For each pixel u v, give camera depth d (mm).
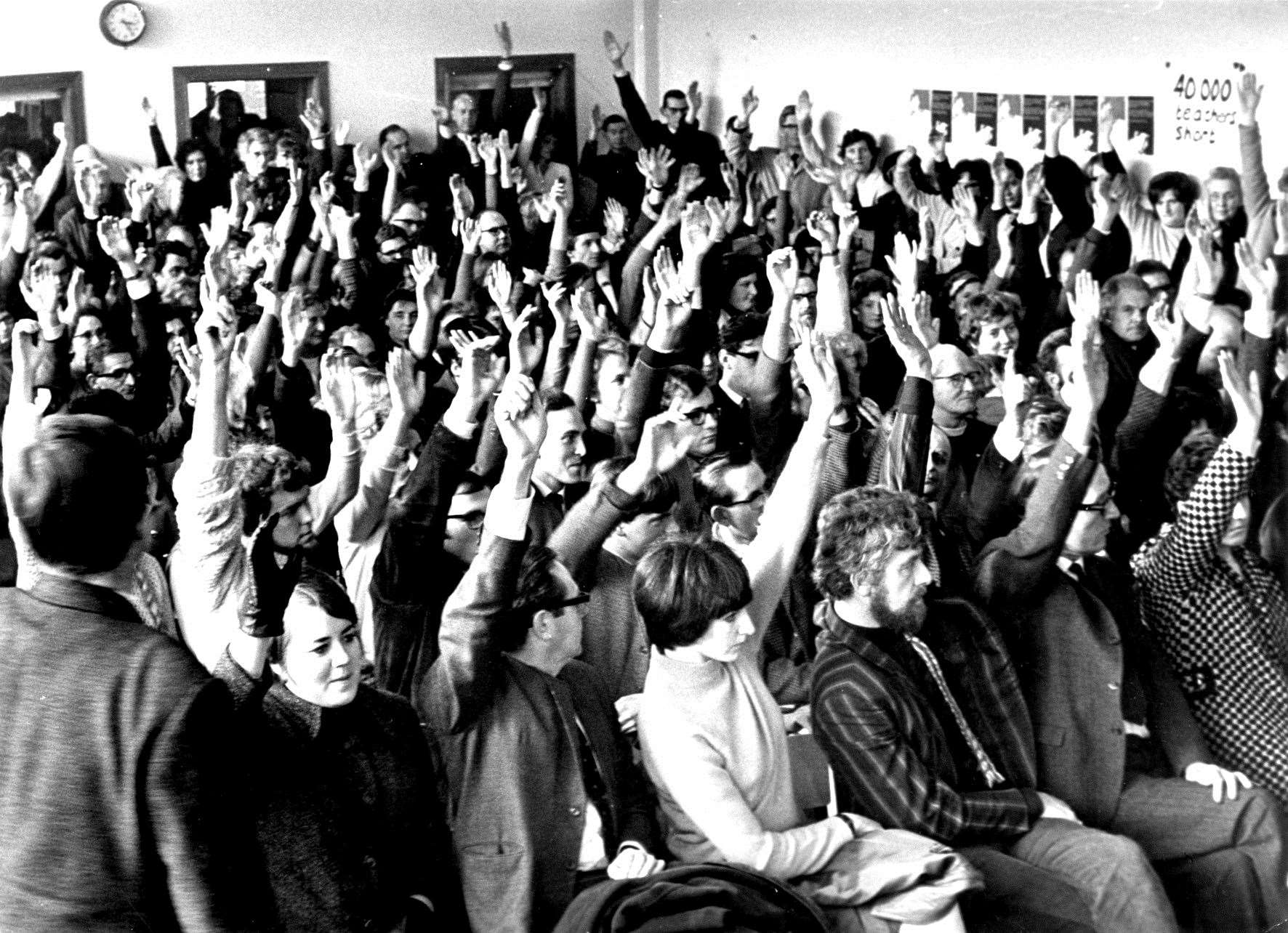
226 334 2607
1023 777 3000
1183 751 3176
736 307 5023
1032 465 3488
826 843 2602
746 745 2631
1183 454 3586
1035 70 4820
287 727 2182
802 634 3373
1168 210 4375
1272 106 4098
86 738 1684
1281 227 4094
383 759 2270
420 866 2309
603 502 3057
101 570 1766
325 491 3102
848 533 2762
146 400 4227
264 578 2035
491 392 3119
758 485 3422
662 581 2537
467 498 3076
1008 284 4820
